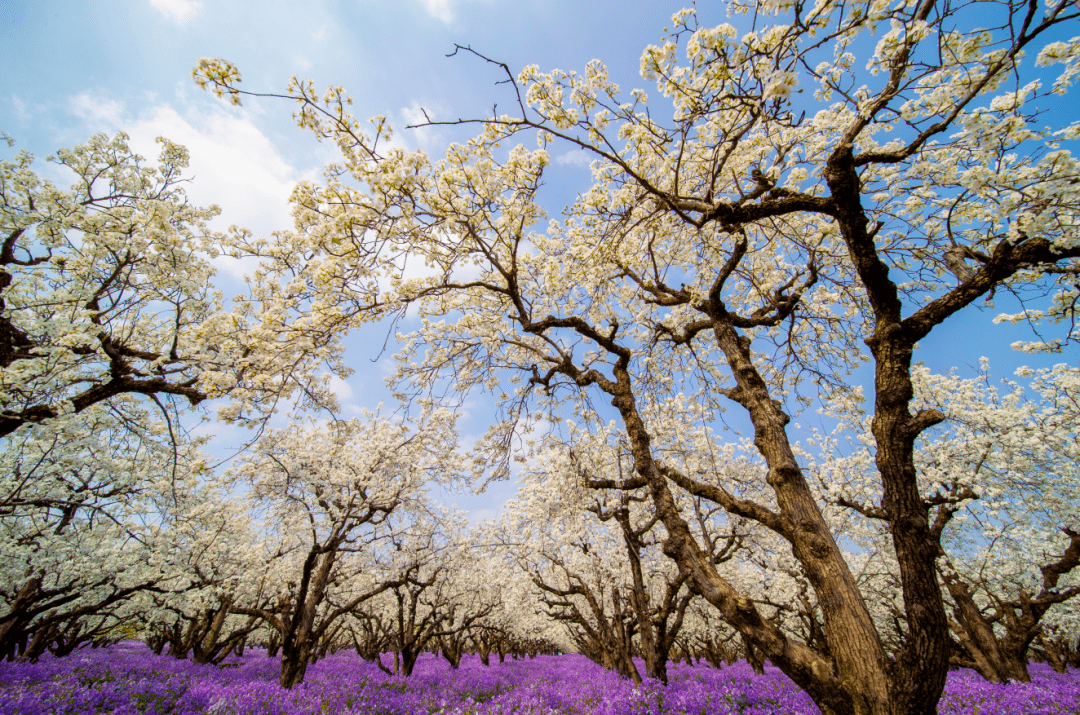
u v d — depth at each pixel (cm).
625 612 1600
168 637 2119
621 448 1097
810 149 690
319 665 2027
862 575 1464
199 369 752
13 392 616
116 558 1208
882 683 336
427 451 1419
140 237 667
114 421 923
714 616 1692
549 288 625
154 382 737
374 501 1298
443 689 1519
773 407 532
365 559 1717
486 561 2116
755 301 847
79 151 794
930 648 308
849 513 1365
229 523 1468
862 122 366
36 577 1042
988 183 366
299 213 497
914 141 350
